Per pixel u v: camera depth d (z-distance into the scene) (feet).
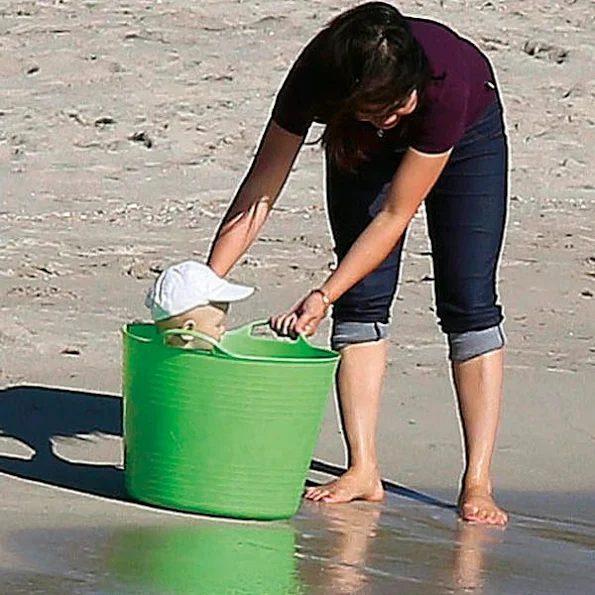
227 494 57.77
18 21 196.65
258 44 193.26
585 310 104.37
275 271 110.83
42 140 154.10
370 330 62.90
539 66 191.21
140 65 181.68
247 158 153.99
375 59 53.21
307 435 58.03
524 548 57.16
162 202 136.77
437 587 51.98
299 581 51.70
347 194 61.05
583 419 76.84
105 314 95.66
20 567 51.65
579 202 145.48
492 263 61.62
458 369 62.13
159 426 58.03
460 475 67.00
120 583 50.52
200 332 56.65
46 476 62.85
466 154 60.08
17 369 80.89
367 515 60.64
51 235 120.67
